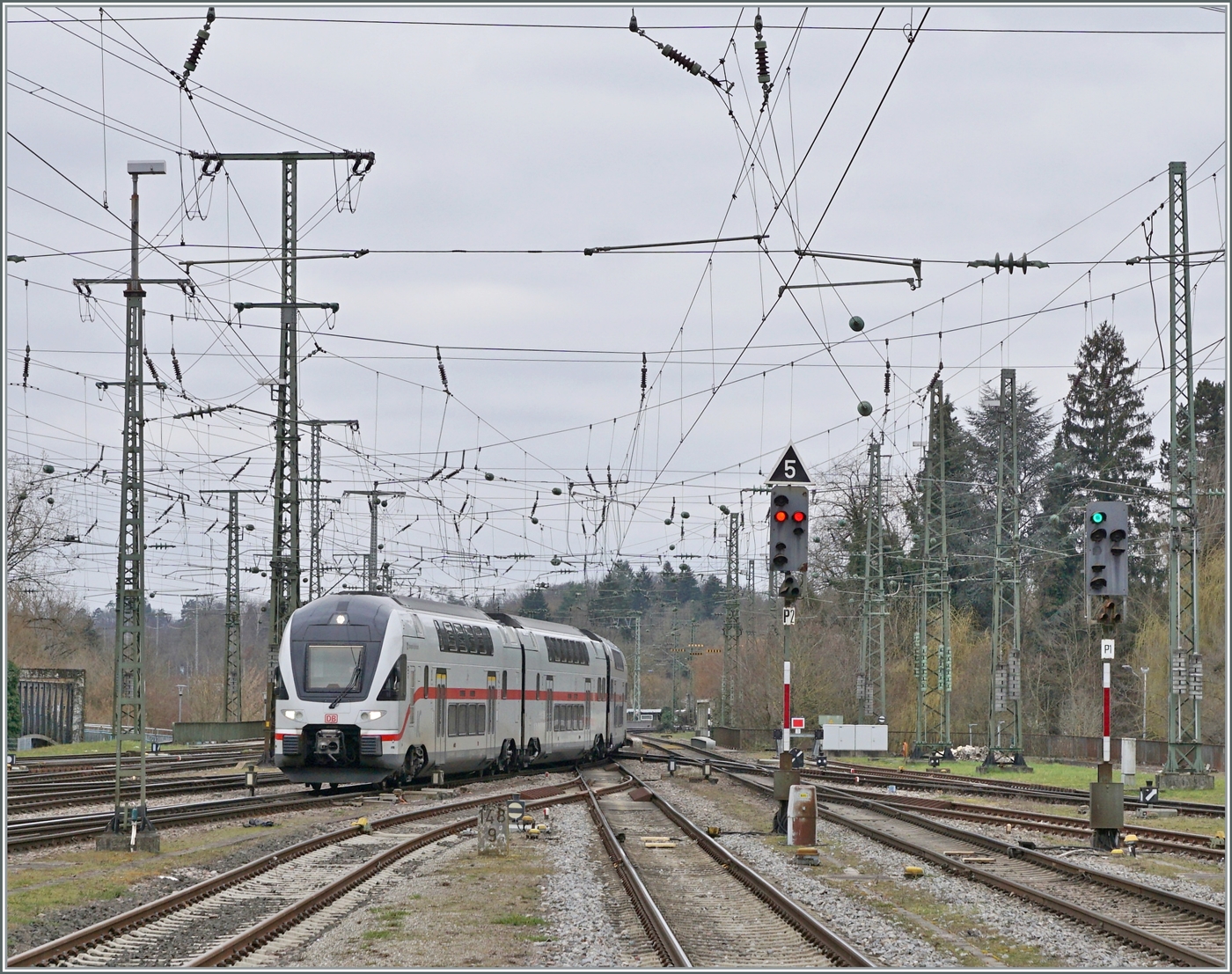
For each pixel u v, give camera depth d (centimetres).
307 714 5862
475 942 2408
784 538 4212
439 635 6469
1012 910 2809
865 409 6019
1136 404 15488
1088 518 3925
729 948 2373
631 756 10456
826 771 8481
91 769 7512
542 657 8156
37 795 5384
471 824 4550
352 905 2802
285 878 3164
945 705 10519
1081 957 2305
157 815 4453
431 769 6391
